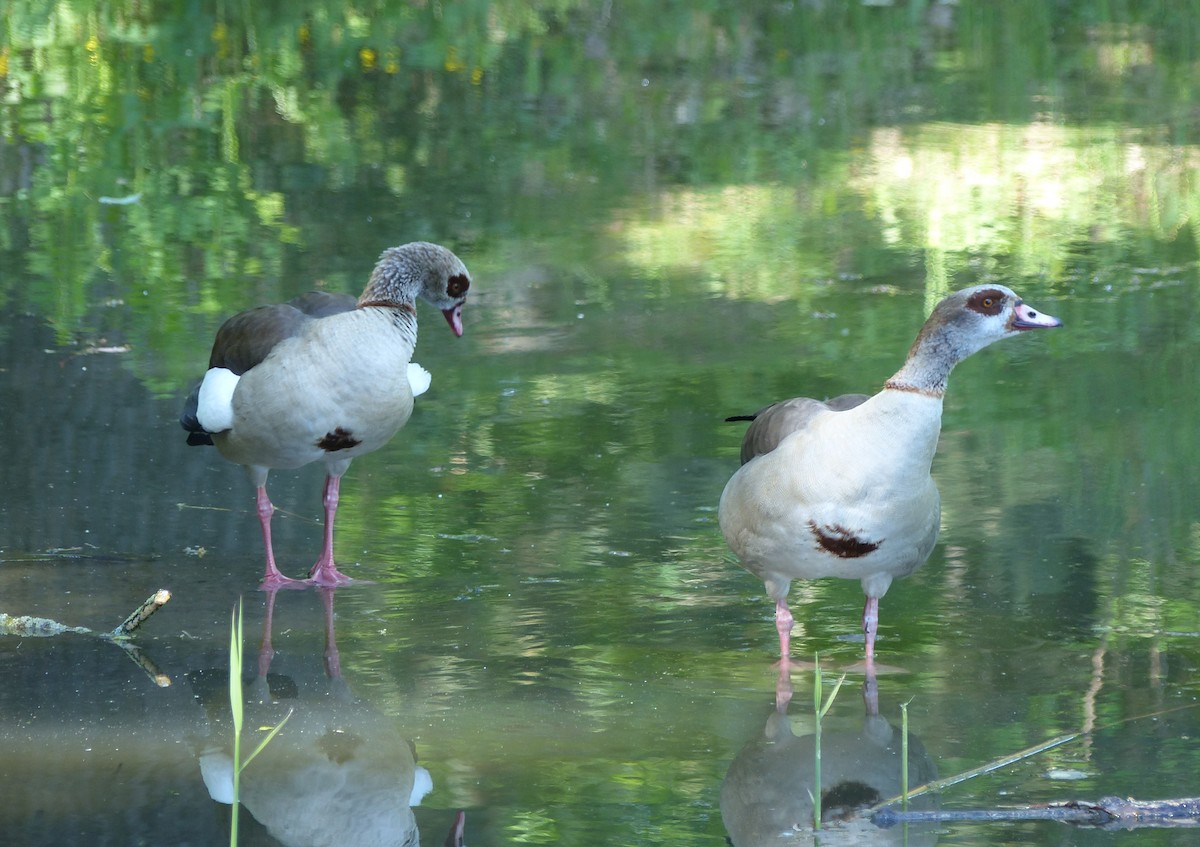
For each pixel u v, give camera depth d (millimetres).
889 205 20922
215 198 20922
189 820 7289
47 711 8531
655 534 11352
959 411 13984
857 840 7031
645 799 7469
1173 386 14461
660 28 33500
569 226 19922
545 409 13922
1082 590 10250
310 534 11477
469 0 35281
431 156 23422
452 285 10922
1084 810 7238
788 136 24781
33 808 7395
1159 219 20172
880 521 8602
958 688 8820
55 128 24547
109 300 16828
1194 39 32219
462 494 12141
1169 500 11812
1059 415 13773
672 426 13500
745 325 16219
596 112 26391
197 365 14961
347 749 8055
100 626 9805
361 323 10367
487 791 7570
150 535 11414
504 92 27766
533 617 9938
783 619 9258
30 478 12398
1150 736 8117
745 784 7625
